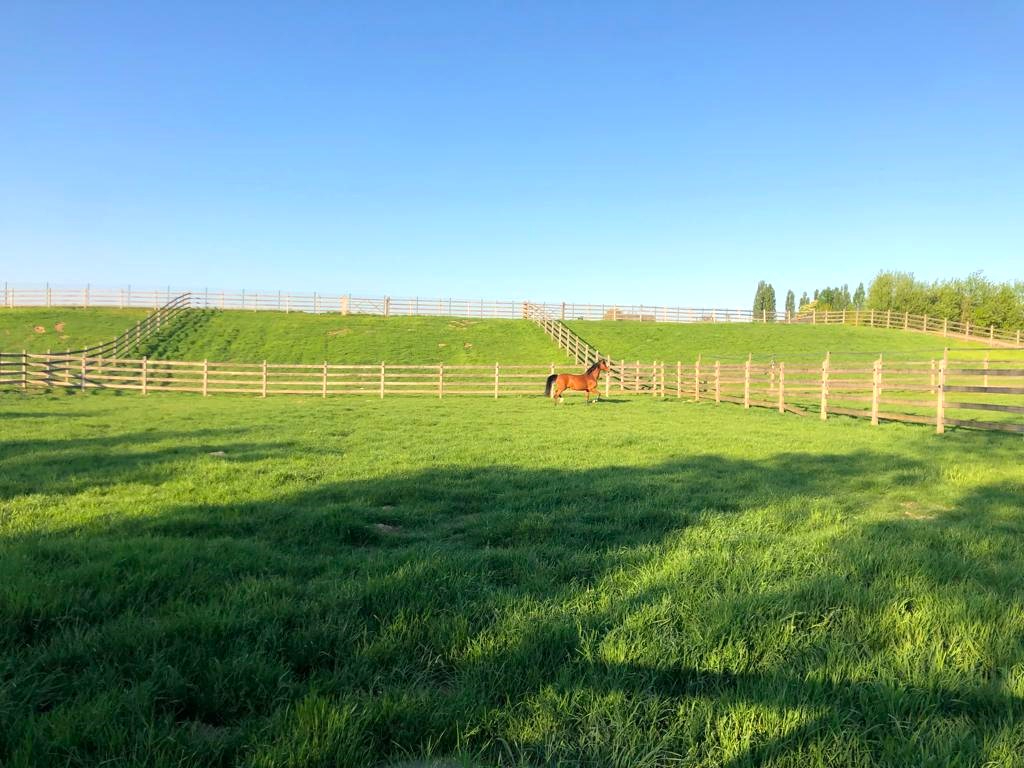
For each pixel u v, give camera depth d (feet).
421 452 32.86
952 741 7.49
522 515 19.21
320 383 81.35
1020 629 10.66
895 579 13.03
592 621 10.78
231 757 7.36
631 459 31.09
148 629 10.05
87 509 19.21
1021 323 186.70
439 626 10.39
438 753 7.56
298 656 9.61
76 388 81.35
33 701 8.17
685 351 132.98
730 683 9.00
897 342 142.72
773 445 36.35
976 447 35.42
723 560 14.20
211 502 20.53
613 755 7.25
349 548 15.99
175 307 152.66
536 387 90.99
